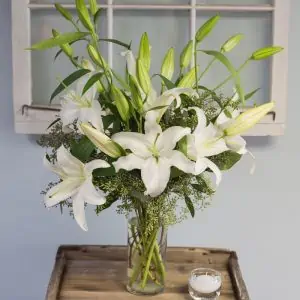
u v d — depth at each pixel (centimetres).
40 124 185
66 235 204
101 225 203
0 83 194
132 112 131
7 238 204
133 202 140
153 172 123
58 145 138
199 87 141
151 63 192
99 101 138
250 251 205
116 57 190
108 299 149
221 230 204
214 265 172
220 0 189
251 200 202
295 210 203
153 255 147
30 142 197
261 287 208
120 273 164
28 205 202
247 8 183
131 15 190
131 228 147
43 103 192
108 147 125
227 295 155
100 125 127
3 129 197
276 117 187
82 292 153
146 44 134
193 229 204
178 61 191
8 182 200
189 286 151
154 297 150
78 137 138
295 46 194
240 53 193
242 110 185
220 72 193
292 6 192
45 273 206
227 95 193
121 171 131
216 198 202
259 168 200
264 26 191
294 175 200
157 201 133
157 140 126
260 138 198
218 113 136
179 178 134
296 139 198
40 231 204
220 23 191
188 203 139
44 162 131
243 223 203
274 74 185
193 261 174
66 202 146
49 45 128
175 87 128
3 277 207
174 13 190
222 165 138
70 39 129
